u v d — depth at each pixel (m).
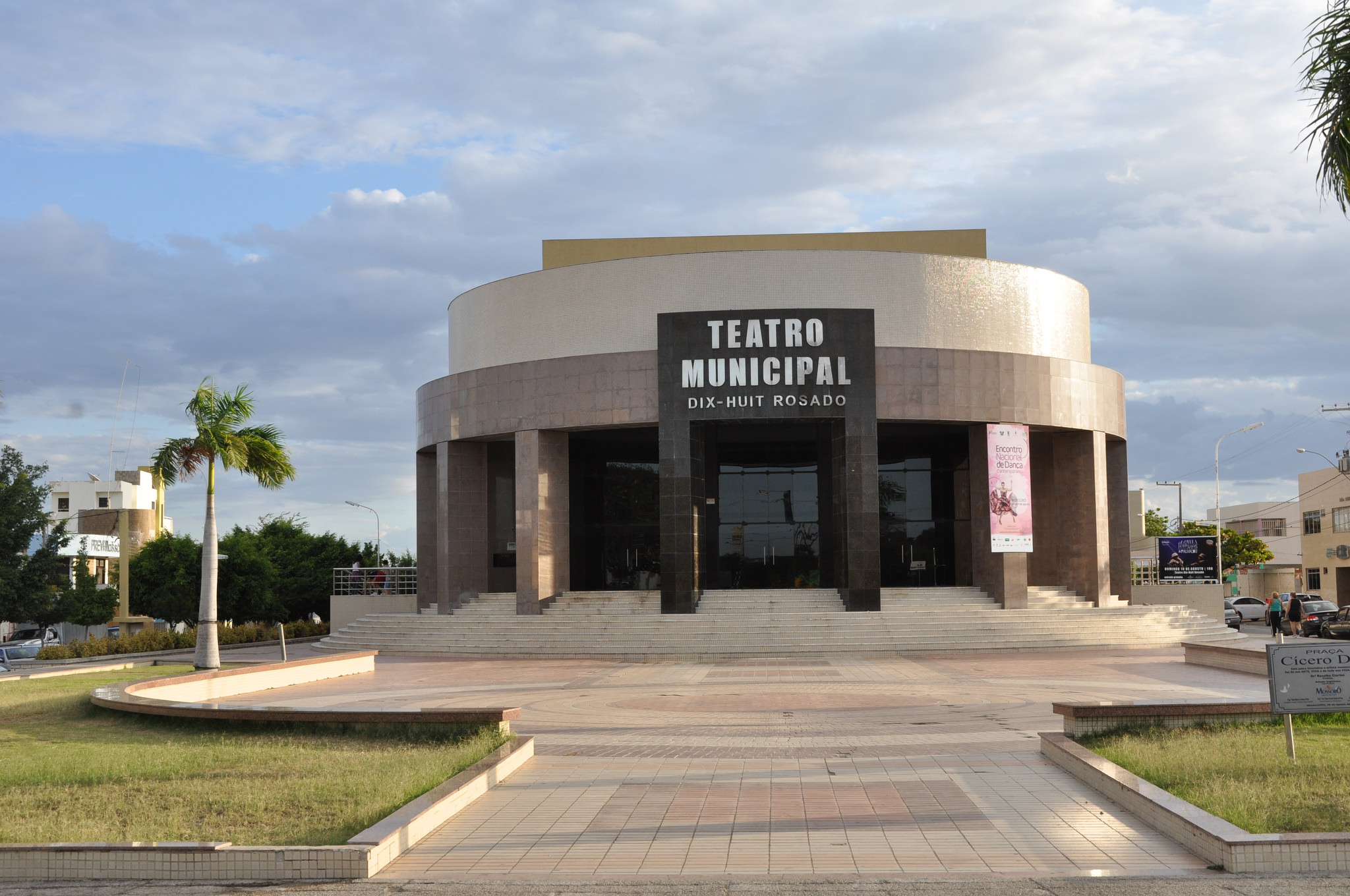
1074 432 41.31
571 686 24.73
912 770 13.25
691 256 38.62
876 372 36.56
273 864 8.86
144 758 14.12
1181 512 82.81
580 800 11.66
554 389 38.00
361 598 46.41
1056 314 41.44
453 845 9.82
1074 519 41.53
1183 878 8.52
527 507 38.16
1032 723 17.42
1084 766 12.24
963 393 37.16
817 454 42.75
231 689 23.67
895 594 38.16
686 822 10.60
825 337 36.06
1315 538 80.75
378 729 15.77
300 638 53.34
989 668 27.78
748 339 36.09
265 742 15.51
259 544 69.94
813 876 8.68
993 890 8.23
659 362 36.34
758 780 12.70
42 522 47.69
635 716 19.08
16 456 47.94
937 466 43.81
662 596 35.78
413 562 84.50
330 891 8.48
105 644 41.97
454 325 44.38
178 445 29.12
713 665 30.14
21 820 10.58
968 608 36.38
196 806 11.09
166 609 59.41
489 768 12.41
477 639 35.44
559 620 36.06
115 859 8.95
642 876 8.77
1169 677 24.97
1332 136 13.16
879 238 44.72
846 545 35.84
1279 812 9.77
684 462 36.00
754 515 43.34
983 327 39.41
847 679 25.36
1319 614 53.06
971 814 10.79
